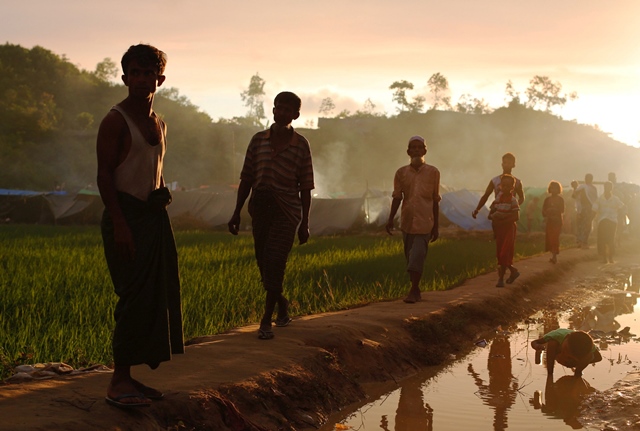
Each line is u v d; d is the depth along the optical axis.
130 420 4.23
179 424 4.46
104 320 7.69
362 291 10.76
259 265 7.05
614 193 22.88
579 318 10.66
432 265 15.27
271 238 6.75
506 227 11.81
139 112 4.38
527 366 7.59
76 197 40.75
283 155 6.76
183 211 38.97
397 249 19.12
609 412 5.84
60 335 6.49
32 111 93.88
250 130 96.25
